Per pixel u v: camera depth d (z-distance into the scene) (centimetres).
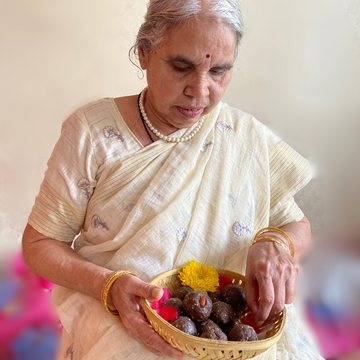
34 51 205
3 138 213
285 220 125
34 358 167
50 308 185
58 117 218
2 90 206
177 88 95
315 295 201
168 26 89
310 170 124
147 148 108
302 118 222
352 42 211
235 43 94
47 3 200
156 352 89
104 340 96
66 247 112
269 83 217
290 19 207
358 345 178
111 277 96
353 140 224
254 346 77
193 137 112
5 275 200
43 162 222
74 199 109
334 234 232
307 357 110
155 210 105
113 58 217
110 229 108
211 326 87
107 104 112
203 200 110
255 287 99
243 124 119
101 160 107
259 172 117
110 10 209
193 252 110
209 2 87
